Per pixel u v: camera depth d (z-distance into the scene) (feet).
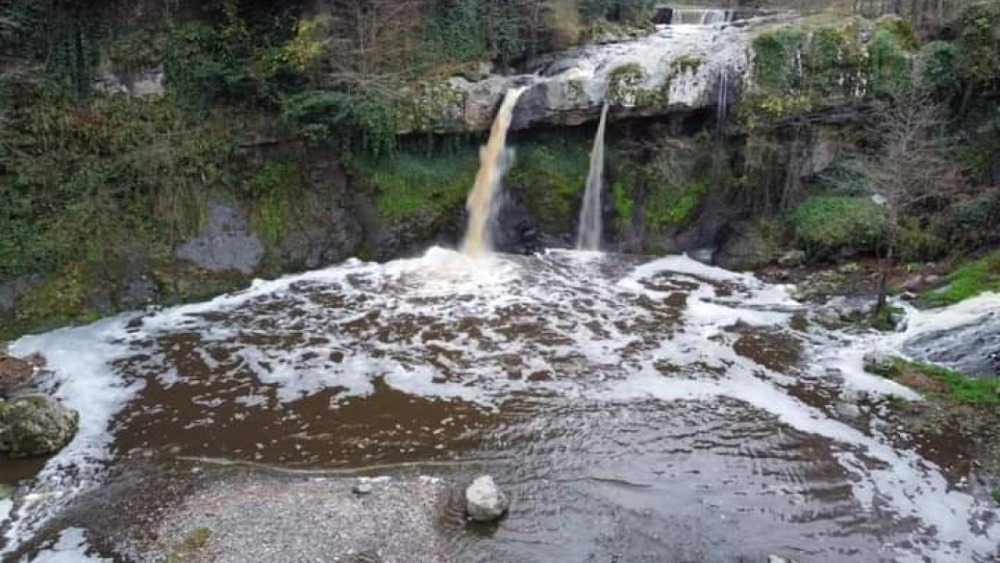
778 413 55.83
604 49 100.01
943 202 77.82
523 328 69.77
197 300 74.90
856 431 53.52
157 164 74.02
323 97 77.66
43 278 68.54
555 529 43.29
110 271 71.61
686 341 67.26
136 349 65.31
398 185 85.30
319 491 46.68
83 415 55.42
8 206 67.51
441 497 46.01
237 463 49.90
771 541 42.60
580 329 69.62
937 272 73.87
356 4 81.66
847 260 79.87
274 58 77.41
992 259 70.49
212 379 60.75
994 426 53.78
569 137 90.43
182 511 44.93
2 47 69.97
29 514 44.73
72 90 72.90
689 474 48.67
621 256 88.43
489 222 89.61
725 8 124.77
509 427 54.03
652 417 55.36
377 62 84.99
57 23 71.72
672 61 85.40
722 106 85.87
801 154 84.07
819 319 70.79
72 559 40.98
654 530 43.32
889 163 68.18
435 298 76.23
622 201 89.81
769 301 75.61
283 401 57.67
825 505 45.78
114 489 47.19
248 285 78.33
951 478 48.42
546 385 59.88
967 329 62.54
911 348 63.67
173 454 50.90
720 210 87.71
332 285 78.89
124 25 75.46
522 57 98.07
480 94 85.81
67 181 70.85
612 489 47.06
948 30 84.43
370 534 42.52
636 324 70.64
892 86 80.23
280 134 80.84
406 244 86.02
